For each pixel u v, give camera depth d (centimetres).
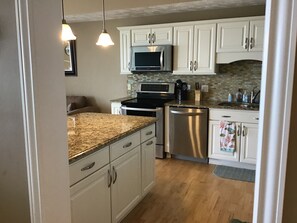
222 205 276
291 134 69
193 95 449
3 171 133
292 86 67
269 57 68
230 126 370
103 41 279
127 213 244
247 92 415
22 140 123
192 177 350
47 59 118
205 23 391
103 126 249
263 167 73
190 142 399
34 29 111
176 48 418
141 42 440
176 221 247
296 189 71
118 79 510
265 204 74
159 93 462
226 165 391
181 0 357
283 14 65
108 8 394
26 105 116
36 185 121
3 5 114
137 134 253
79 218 175
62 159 132
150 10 425
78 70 546
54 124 125
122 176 229
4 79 121
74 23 530
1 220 141
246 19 366
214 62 396
